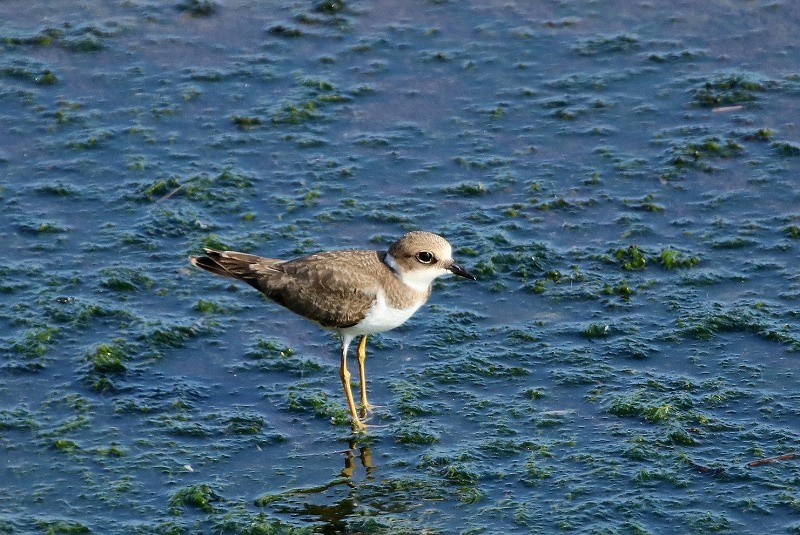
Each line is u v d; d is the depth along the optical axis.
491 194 16.58
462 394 13.37
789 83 18.47
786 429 12.63
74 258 15.23
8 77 18.44
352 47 19.30
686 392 13.21
